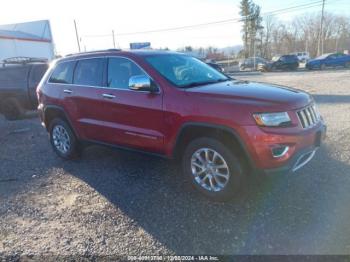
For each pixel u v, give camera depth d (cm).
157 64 415
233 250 281
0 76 1033
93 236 319
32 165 553
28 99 988
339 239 283
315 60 3017
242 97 342
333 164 443
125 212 361
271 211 336
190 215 343
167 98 377
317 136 359
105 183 446
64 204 394
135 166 501
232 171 342
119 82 438
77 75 504
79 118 500
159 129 390
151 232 318
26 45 2698
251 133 320
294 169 336
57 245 308
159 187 416
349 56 2956
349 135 573
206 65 490
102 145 487
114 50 462
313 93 1184
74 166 528
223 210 346
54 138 573
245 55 6944
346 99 984
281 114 325
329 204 340
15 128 888
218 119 336
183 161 386
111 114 445
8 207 397
